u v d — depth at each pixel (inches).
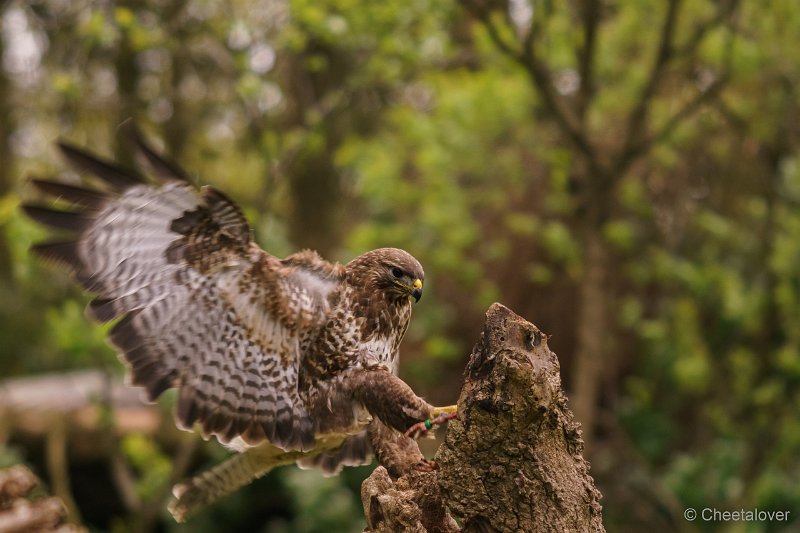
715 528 602.2
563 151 557.9
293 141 528.1
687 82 582.2
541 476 196.7
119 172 221.6
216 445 581.0
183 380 243.8
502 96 564.1
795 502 605.9
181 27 535.8
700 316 660.1
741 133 576.1
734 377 650.8
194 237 235.5
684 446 691.4
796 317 601.3
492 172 610.5
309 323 250.8
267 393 250.1
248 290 244.1
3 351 774.5
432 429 239.1
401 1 506.0
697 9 542.3
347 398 252.1
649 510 627.2
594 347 551.8
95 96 673.6
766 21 537.0
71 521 557.6
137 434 547.2
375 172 580.4
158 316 238.8
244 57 499.5
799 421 601.3
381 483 219.8
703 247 654.5
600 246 546.6
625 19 557.6
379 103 708.0
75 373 748.0
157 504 537.0
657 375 680.4
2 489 263.0
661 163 613.6
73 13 631.8
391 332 263.0
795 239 588.4
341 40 519.5
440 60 557.0
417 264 262.5
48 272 659.4
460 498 199.9
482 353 198.4
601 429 687.7
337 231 774.5
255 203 577.9
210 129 757.9
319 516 583.2
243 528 620.4
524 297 668.1
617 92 581.9
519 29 536.4
